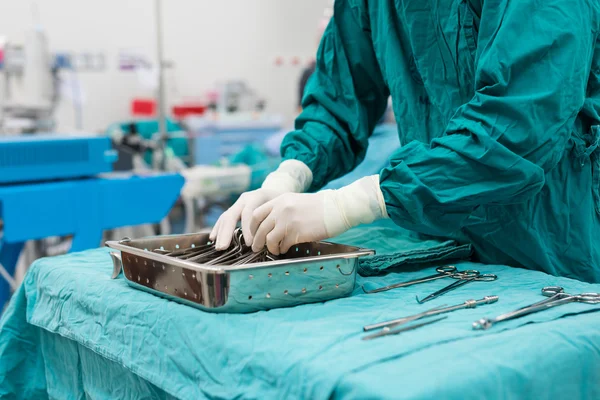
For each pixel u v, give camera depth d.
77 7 5.11
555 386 0.79
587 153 1.21
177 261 0.95
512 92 1.02
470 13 1.20
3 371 1.30
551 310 0.93
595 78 1.21
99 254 1.36
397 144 2.22
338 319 0.89
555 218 1.24
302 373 0.74
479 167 1.01
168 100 5.14
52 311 1.20
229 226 1.15
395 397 0.66
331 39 1.51
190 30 5.70
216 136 4.41
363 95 1.56
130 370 0.99
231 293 0.90
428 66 1.29
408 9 1.28
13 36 4.87
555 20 1.02
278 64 6.12
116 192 2.23
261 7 6.04
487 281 1.12
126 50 5.27
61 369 1.27
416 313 0.92
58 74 3.67
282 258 1.17
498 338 0.81
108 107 5.30
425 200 1.02
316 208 1.05
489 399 0.72
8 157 2.04
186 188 3.09
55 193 2.10
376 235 1.45
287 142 1.53
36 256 2.90
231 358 0.83
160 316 0.95
